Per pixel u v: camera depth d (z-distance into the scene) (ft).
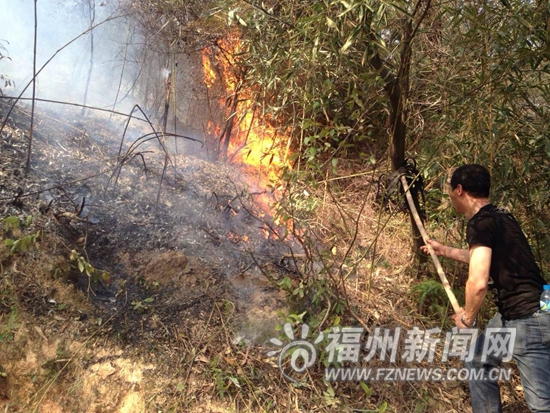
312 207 11.69
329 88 9.09
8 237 9.11
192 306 9.64
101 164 12.31
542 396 7.53
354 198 14.37
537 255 11.10
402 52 9.48
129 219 11.03
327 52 8.93
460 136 10.26
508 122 9.52
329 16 8.23
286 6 10.02
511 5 8.78
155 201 11.87
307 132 10.66
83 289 9.28
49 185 10.86
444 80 10.42
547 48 8.61
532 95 10.44
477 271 7.51
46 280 8.91
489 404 8.30
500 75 9.11
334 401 8.51
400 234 13.07
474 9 8.63
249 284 10.46
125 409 7.84
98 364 8.18
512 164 10.00
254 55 10.55
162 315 9.28
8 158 10.97
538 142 9.46
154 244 10.66
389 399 8.96
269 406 8.24
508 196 10.05
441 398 9.24
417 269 11.62
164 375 8.29
